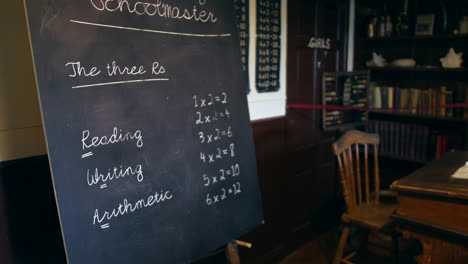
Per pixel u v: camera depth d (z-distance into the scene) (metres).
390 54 3.46
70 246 1.08
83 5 1.15
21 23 1.42
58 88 1.09
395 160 3.46
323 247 3.03
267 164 2.59
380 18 3.33
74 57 1.12
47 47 1.07
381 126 3.32
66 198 1.08
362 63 3.47
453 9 2.98
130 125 1.24
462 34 2.78
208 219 1.47
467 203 1.56
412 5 3.17
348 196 2.41
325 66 3.05
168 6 1.38
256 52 2.36
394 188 1.75
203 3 1.51
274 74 2.53
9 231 1.43
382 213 2.38
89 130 1.14
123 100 1.23
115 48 1.22
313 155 3.08
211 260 2.17
